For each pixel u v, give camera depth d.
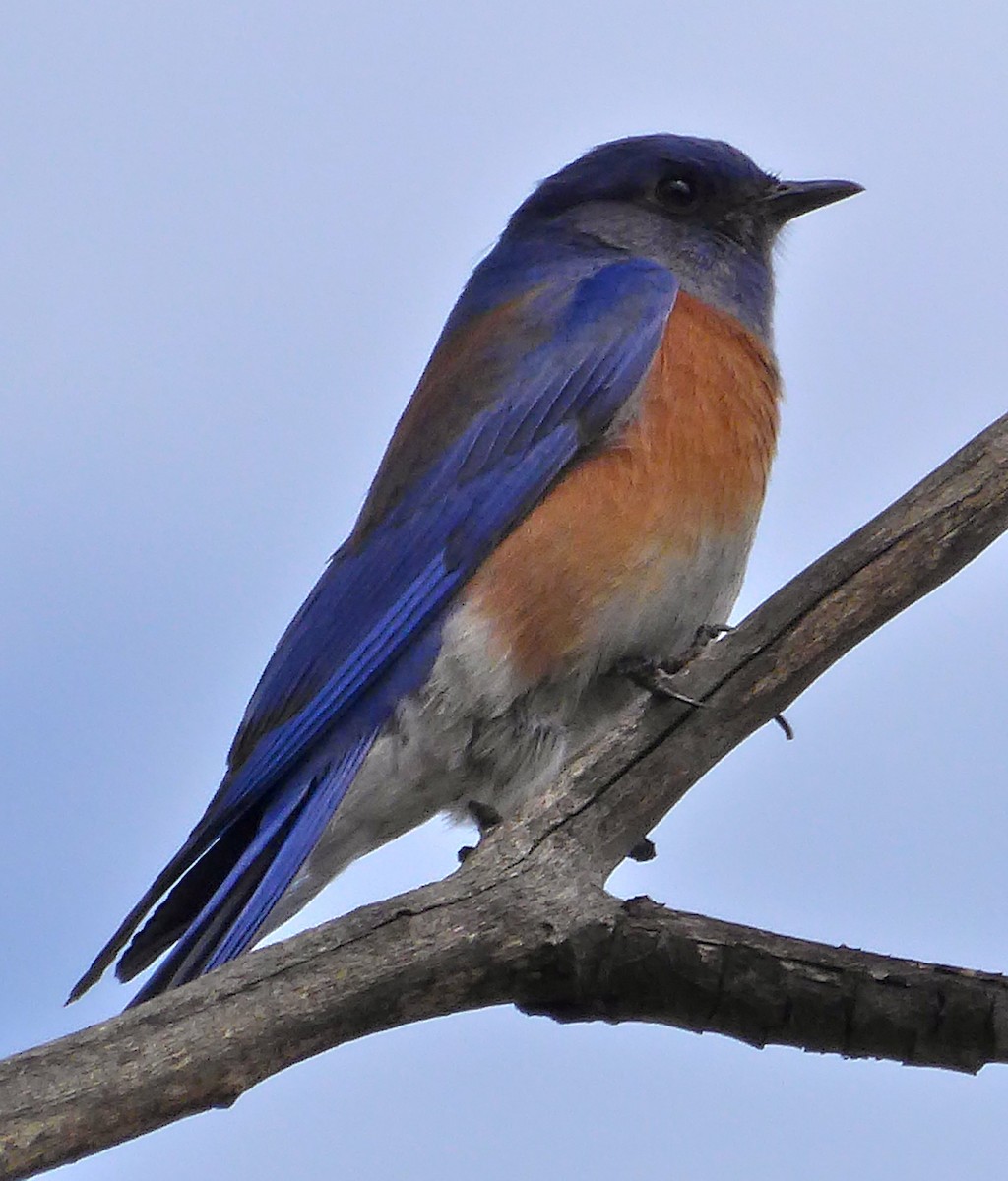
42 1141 7.27
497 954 8.49
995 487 9.31
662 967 8.62
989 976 8.48
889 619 9.41
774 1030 8.65
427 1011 8.43
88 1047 7.48
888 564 9.32
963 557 9.38
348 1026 8.12
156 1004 7.70
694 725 9.17
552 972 8.65
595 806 8.98
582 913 8.65
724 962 8.58
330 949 8.11
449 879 8.61
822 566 9.37
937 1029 8.47
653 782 9.07
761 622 9.32
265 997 7.86
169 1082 7.53
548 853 8.81
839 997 8.51
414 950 8.27
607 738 9.11
